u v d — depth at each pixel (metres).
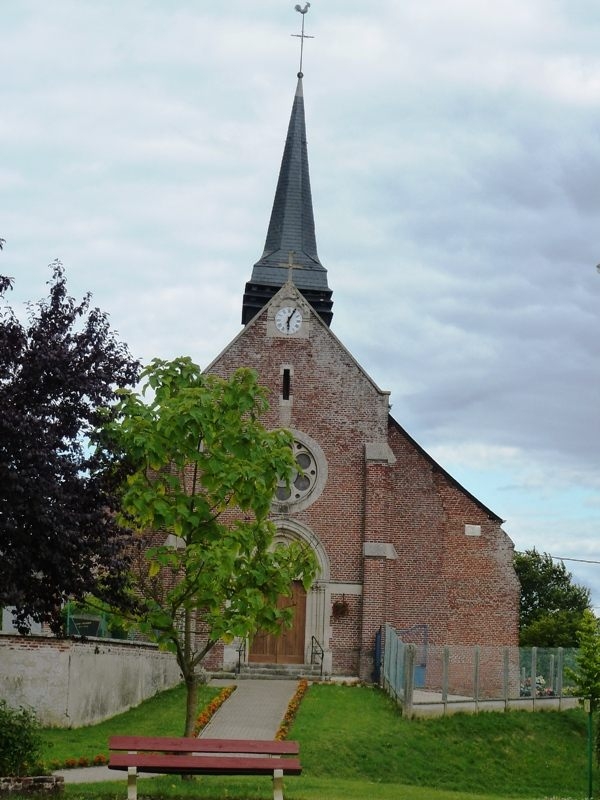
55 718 27.95
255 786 21.27
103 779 21.06
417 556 40.81
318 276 50.69
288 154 53.41
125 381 21.89
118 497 21.27
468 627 40.41
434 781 27.67
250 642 37.31
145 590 20.59
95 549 20.81
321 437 40.00
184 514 19.27
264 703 32.75
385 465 39.69
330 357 40.50
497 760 30.50
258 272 50.31
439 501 41.28
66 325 21.84
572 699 37.25
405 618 40.34
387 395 40.34
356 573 39.25
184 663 19.89
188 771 16.75
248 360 40.25
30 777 18.34
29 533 20.00
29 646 27.94
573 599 74.50
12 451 19.83
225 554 18.77
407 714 31.94
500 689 35.59
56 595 21.42
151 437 19.23
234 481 19.16
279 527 39.28
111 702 30.61
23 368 20.83
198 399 19.45
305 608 39.09
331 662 38.47
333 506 39.59
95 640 29.92
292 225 51.66
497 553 41.00
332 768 26.86
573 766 31.20
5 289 21.08
